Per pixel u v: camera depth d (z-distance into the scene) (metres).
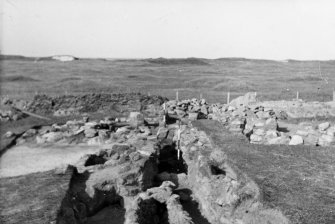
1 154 16.58
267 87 48.47
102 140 18.80
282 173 9.84
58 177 10.41
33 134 19.84
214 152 12.27
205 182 10.74
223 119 21.53
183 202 10.87
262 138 17.02
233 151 12.12
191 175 12.45
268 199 8.12
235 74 65.25
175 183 12.37
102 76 60.47
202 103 29.25
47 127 21.77
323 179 9.42
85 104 29.41
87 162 12.42
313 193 8.46
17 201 8.73
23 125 22.38
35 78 54.84
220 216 9.34
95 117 26.09
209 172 10.87
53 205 8.48
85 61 87.25
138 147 14.26
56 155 16.36
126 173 10.91
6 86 46.47
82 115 27.16
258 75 62.38
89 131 19.22
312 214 7.35
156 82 54.97
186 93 44.31
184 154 14.66
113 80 55.72
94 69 70.75
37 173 10.92
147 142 15.54
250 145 13.07
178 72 69.44
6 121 23.77
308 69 65.81
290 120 25.06
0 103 30.48
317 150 12.37
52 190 9.38
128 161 11.91
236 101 31.97
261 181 9.17
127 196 10.53
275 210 7.66
